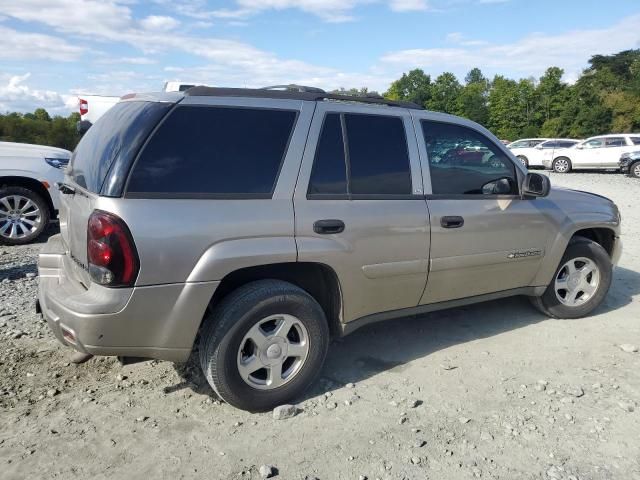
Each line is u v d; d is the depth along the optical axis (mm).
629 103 52281
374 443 2959
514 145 28391
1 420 3086
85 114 12875
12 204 7445
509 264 4293
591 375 3807
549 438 3025
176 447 2885
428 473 2717
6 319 4613
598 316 5012
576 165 24719
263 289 3104
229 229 2971
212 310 3195
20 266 6395
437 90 76688
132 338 2879
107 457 2783
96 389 3471
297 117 3311
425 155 3807
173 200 2867
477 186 4066
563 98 60125
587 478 2693
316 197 3297
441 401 3422
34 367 3740
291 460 2801
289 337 3352
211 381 3078
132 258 2750
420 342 4359
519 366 3941
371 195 3516
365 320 3689
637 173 21906
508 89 64562
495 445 2955
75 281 3189
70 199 3273
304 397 3441
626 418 3240
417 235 3686
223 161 3037
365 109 3607
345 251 3373
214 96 3131
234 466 2744
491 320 4871
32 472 2650
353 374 3787
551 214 4469
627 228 9578
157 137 2906
